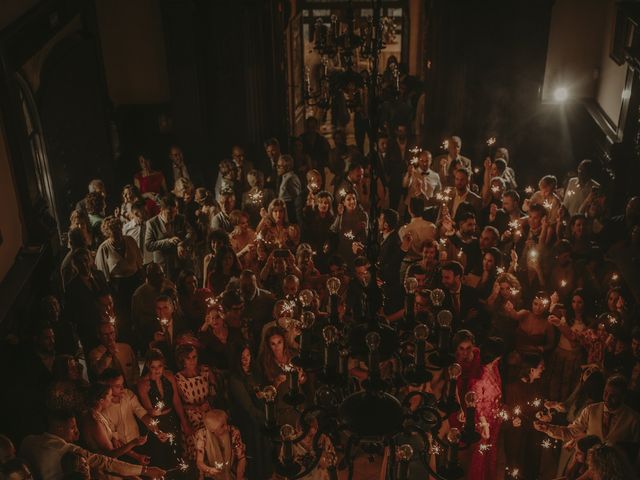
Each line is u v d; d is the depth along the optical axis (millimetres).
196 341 8266
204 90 14289
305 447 7410
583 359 8297
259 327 8648
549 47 14031
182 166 12945
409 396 4902
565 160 14344
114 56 14484
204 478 7676
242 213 10391
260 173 11945
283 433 4922
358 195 11906
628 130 11812
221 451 7398
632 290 9180
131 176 14539
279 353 7621
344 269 8781
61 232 11562
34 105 10664
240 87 14320
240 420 7906
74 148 12086
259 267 10000
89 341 9242
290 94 16953
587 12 13680
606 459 6441
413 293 5035
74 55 12055
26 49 10016
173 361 8602
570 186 11445
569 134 14258
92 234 9891
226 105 14477
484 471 7664
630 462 6824
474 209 10984
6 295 8555
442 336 4938
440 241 9797
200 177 13875
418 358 4828
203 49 14055
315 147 14133
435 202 11859
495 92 14070
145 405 7594
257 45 14148
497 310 8711
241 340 8141
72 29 12438
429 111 14523
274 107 15148
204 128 14500
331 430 4898
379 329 4707
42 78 11008
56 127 11414
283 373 7641
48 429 7293
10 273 9055
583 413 7367
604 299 9281
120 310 9945
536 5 13375
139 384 7621
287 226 10594
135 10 14117
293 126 17141
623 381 7016
